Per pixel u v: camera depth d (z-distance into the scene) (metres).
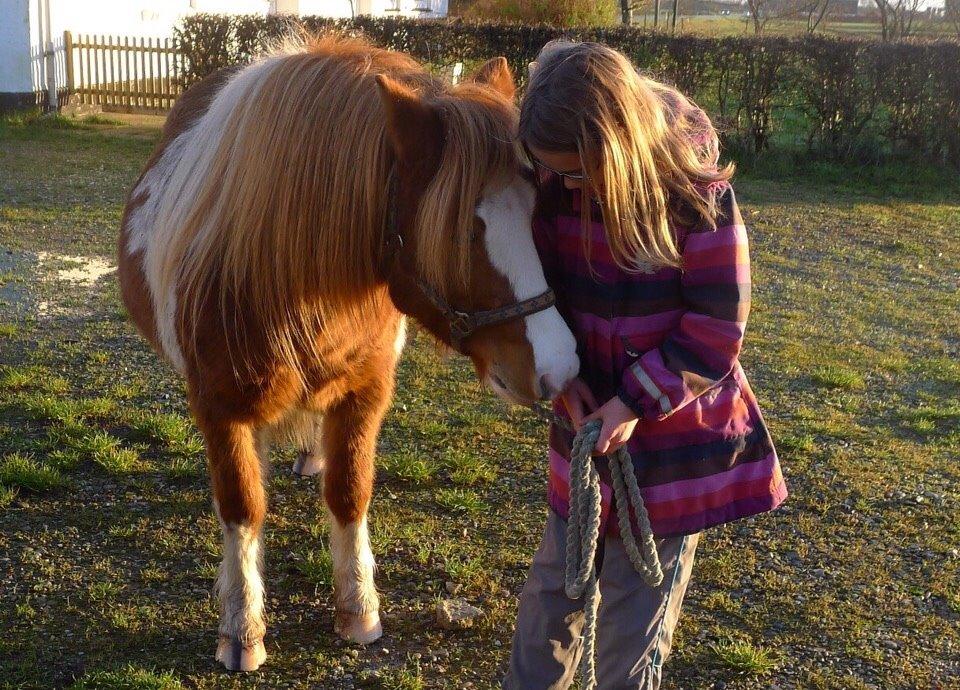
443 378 4.91
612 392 1.89
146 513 3.45
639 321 1.82
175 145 3.00
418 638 2.82
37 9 12.77
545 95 1.62
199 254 2.32
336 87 2.14
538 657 2.11
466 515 3.56
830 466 4.07
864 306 6.54
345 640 2.78
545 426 4.38
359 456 2.73
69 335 5.22
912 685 2.65
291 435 2.89
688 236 1.72
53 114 12.94
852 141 11.64
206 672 2.63
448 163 1.86
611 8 18.41
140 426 4.09
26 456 3.81
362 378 2.61
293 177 2.14
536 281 1.87
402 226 2.03
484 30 12.60
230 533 2.61
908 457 4.19
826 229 8.89
